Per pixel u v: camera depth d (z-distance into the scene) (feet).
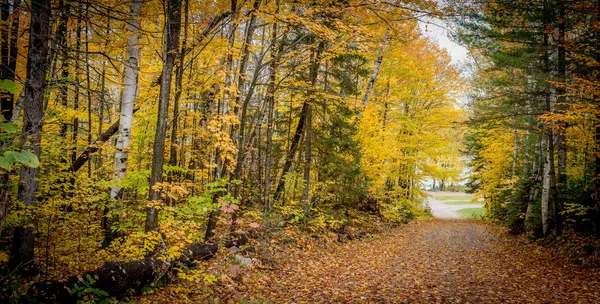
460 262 31.01
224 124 28.60
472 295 20.76
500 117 38.78
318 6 23.95
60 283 14.02
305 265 27.14
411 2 21.25
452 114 62.59
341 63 42.11
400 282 23.73
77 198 20.75
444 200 143.13
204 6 23.57
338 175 45.01
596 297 20.18
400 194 63.36
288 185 52.54
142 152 32.99
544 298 20.11
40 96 14.19
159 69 31.83
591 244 30.25
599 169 33.60
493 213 74.43
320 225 38.68
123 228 22.89
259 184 48.26
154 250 20.03
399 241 43.21
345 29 24.16
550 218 40.65
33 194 16.28
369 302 19.27
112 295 15.60
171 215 24.66
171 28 19.24
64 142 23.94
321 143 43.88
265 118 50.21
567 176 46.19
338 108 42.47
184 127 35.29
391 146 52.65
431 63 60.03
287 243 31.94
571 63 34.60
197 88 31.96
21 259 16.99
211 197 25.54
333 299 19.67
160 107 19.27
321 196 45.03
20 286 14.65
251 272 22.93
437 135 66.44
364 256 32.78
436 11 20.67
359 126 49.65
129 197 34.37
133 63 25.22
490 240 45.65
